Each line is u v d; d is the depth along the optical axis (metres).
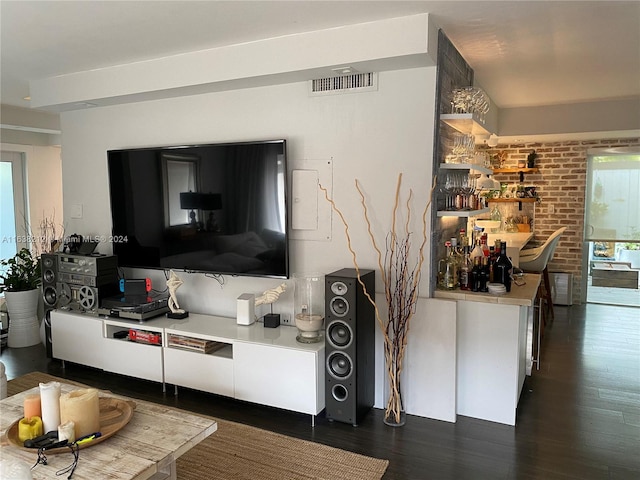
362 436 2.88
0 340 4.76
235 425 3.03
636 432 2.91
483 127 3.44
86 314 3.93
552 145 6.24
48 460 1.77
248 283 3.76
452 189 3.33
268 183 3.40
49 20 2.77
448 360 3.06
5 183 5.92
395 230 3.17
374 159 3.20
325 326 3.01
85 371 4.01
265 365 3.13
